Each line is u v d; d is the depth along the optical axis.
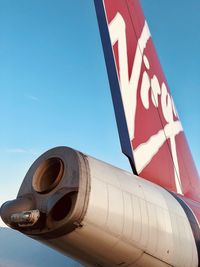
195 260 5.68
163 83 8.70
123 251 4.58
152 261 4.93
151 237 4.86
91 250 4.44
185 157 8.93
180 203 5.86
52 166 4.68
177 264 5.34
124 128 6.77
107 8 7.09
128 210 4.59
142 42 7.96
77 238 4.26
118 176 4.80
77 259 4.68
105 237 4.36
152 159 7.40
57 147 4.66
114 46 7.04
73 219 4.09
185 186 8.55
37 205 4.43
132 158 6.80
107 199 4.35
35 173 4.68
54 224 4.17
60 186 4.29
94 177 4.35
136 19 7.88
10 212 4.39
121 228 4.46
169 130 8.37
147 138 7.34
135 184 5.06
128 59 7.36
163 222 5.14
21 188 4.73
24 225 4.24
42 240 4.45
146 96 7.68
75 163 4.36
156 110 7.98
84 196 4.15
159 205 5.25
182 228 5.49
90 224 4.18
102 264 4.70
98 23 7.11
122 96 6.87
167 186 7.73
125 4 7.61
